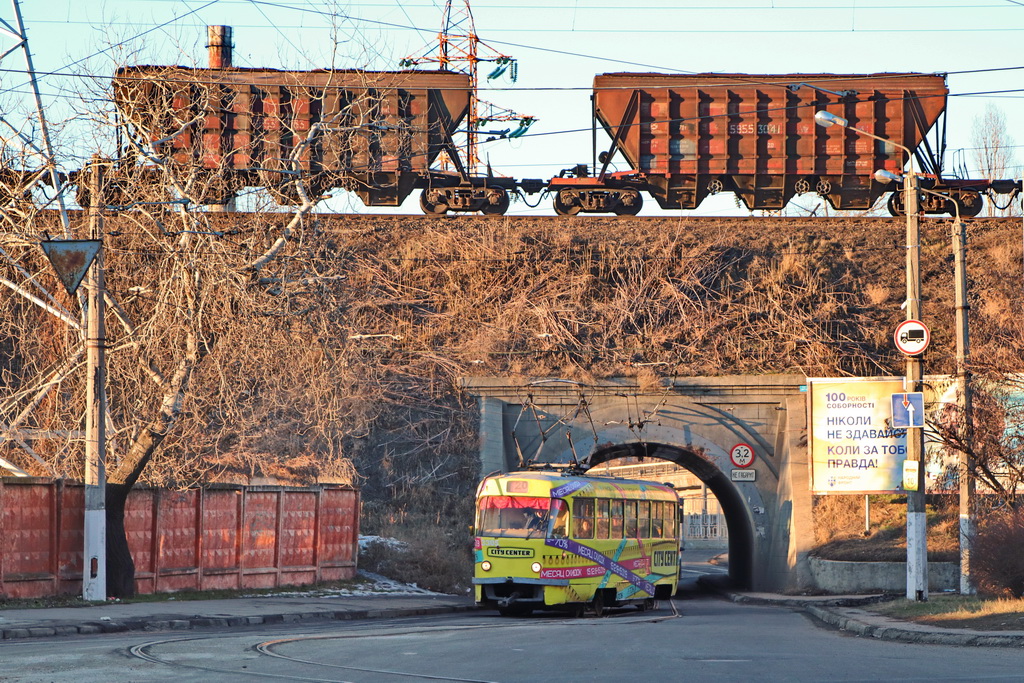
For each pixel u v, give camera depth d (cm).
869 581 4931
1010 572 3403
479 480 5550
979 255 6838
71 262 3170
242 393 4400
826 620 3556
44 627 2459
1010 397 4112
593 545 4169
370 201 6297
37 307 4588
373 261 6469
